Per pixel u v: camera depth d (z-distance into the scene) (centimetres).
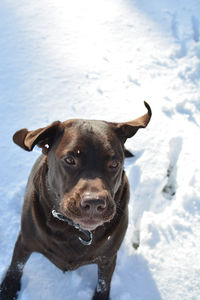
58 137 87
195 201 128
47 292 107
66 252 93
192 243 120
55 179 86
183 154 142
